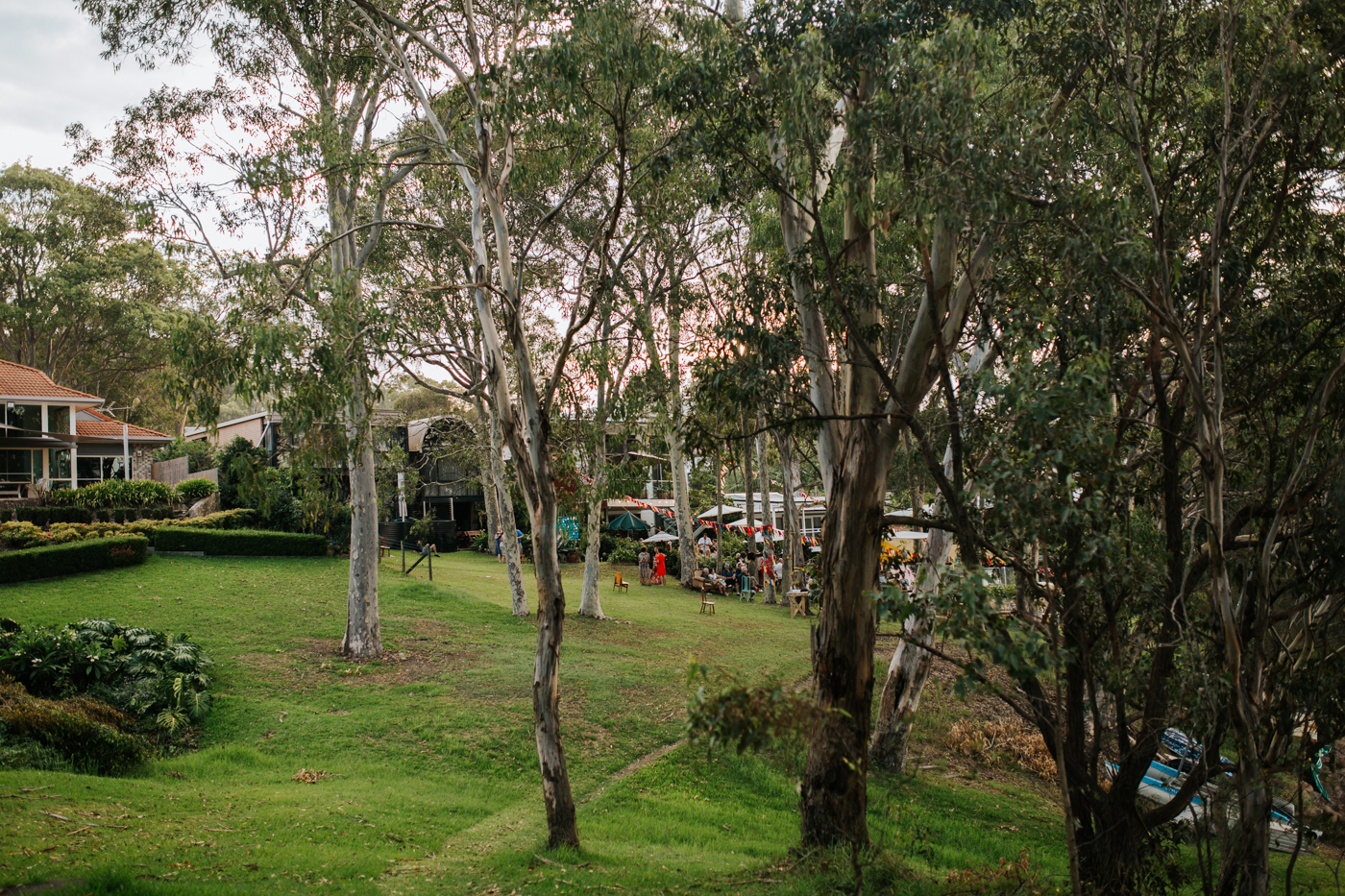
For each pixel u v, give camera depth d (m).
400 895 7.90
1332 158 8.45
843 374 11.20
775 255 11.48
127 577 22.19
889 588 7.20
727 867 9.74
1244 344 8.91
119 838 8.26
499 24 13.41
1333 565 7.97
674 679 17.78
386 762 13.23
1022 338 8.52
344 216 18.17
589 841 10.50
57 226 44.88
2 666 13.12
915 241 8.68
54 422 37.09
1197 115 8.67
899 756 14.91
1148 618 9.12
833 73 8.65
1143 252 7.40
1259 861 7.69
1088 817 8.91
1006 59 10.16
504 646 19.39
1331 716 8.39
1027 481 6.95
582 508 14.45
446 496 42.44
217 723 13.99
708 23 10.05
